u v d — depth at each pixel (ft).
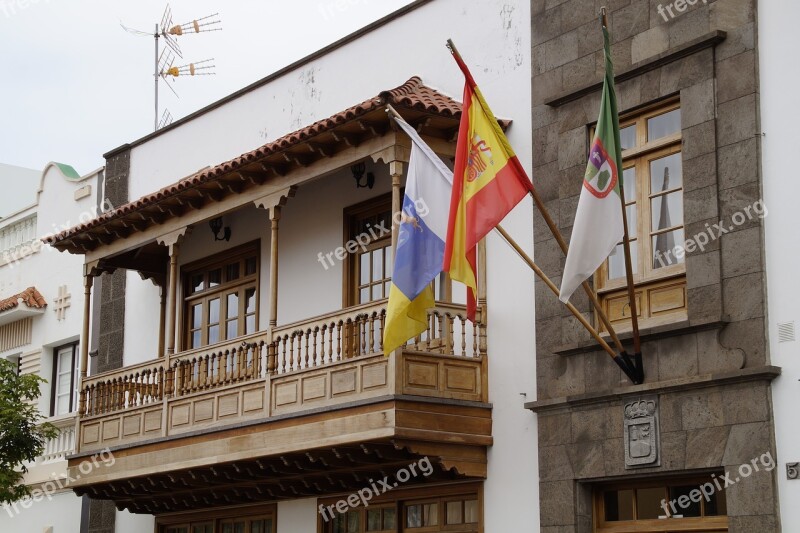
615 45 45.44
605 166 40.32
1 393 65.16
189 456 54.13
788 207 39.40
